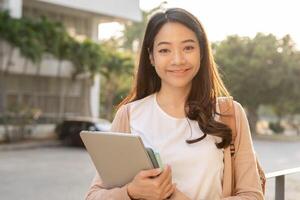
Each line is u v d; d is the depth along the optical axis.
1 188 10.93
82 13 25.66
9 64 21.31
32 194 10.29
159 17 1.75
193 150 1.67
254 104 31.98
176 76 1.71
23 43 20.38
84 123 21.86
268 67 30.11
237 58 30.27
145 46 1.84
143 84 1.89
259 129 39.56
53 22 21.77
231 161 1.72
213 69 1.82
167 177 1.54
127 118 1.81
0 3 21.75
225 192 1.70
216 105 1.74
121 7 26.38
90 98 26.28
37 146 21.03
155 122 1.74
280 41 30.30
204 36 1.76
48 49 21.88
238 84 30.05
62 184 11.73
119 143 1.55
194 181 1.65
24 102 23.30
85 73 24.66
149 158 1.53
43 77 24.11
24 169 14.22
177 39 1.70
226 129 1.66
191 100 1.73
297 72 30.45
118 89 30.92
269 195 2.65
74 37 23.88
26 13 23.80
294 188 2.84
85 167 15.20
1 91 21.91
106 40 42.88
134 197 1.56
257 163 1.79
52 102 24.67
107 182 1.69
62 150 20.25
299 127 40.72
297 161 18.64
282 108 34.78
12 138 21.36
